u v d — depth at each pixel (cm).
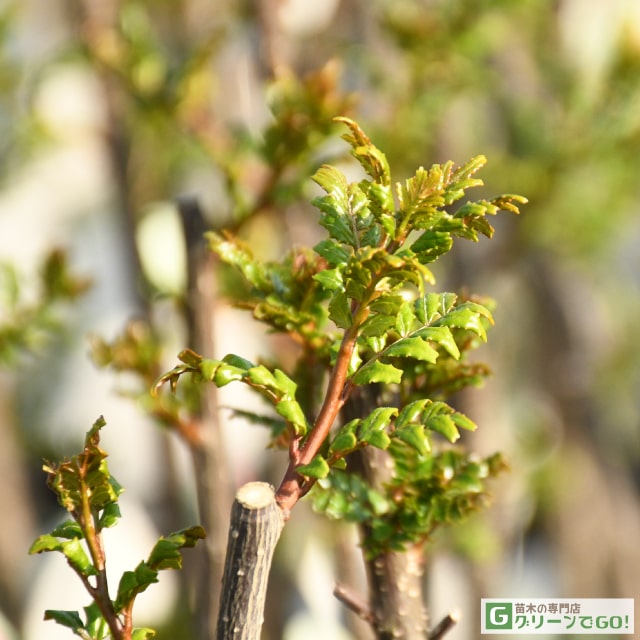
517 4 144
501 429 187
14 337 123
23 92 178
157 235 142
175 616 160
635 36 153
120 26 124
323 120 100
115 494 81
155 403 97
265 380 80
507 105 175
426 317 81
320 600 154
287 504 80
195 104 118
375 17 149
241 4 128
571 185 158
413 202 79
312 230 121
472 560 144
